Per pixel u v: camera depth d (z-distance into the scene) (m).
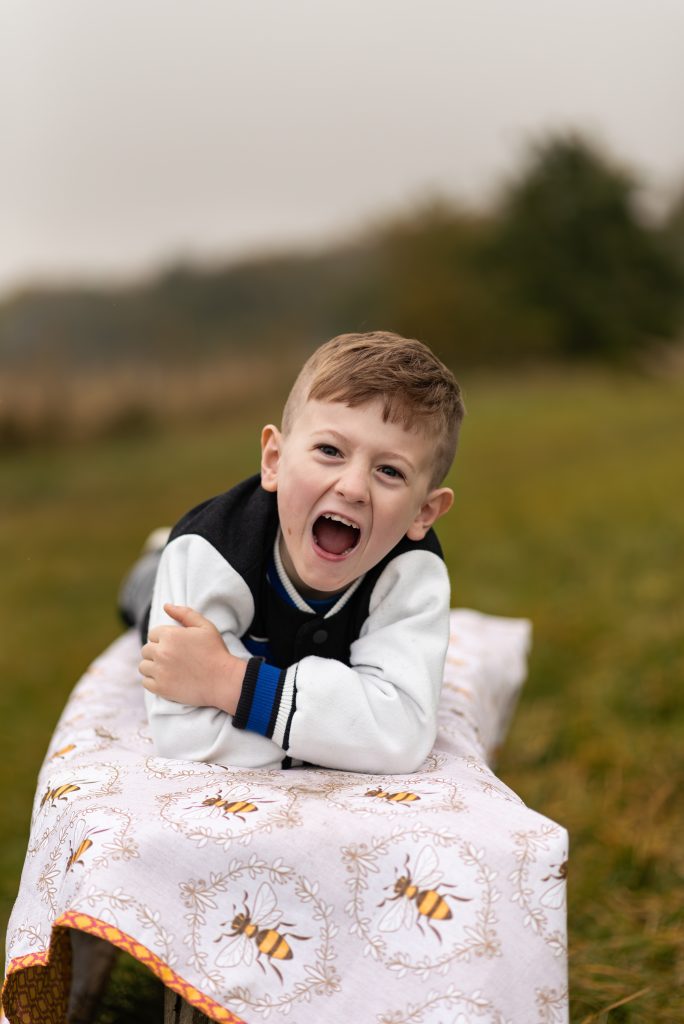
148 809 1.37
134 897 1.27
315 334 15.56
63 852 1.39
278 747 1.59
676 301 15.84
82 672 4.13
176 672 1.60
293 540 1.62
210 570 1.68
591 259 15.77
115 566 6.58
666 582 4.59
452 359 15.64
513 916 1.29
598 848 2.41
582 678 3.52
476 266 16.02
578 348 15.65
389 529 1.60
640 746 2.95
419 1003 1.26
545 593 4.66
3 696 3.79
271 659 1.75
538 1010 1.27
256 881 1.31
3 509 8.89
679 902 2.19
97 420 12.91
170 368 14.24
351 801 1.41
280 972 1.28
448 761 1.62
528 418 11.36
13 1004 1.38
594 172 15.96
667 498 6.70
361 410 1.57
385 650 1.64
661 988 1.88
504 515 6.68
